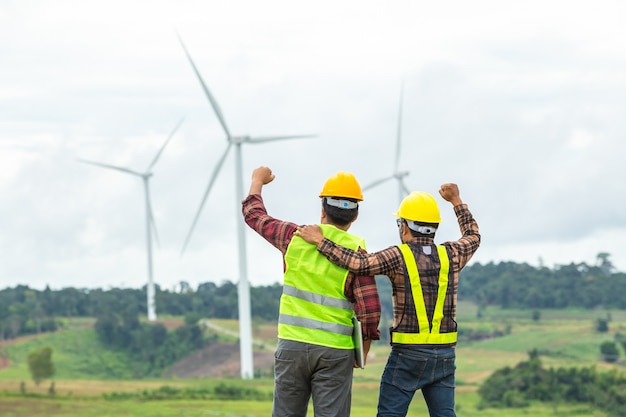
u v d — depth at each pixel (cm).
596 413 10350
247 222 966
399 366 967
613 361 16775
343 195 938
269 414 9156
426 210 974
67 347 19262
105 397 11112
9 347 18938
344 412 929
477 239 1002
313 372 930
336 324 920
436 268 960
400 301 961
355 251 924
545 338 19662
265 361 18638
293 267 929
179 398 11150
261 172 1001
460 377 14612
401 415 970
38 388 13350
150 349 19600
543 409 10806
